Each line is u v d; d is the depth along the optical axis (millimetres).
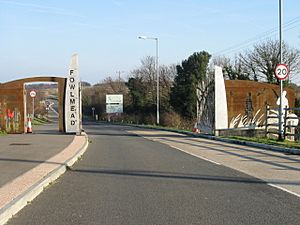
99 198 9648
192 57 61281
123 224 7375
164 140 30203
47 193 10289
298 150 19656
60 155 17578
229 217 7832
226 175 13031
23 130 33625
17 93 33469
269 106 32344
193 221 7551
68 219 7758
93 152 20797
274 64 54688
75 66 32438
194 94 57594
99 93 104375
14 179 11312
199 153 20219
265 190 10523
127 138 32656
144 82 78438
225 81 33094
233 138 29094
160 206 8781
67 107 32719
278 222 7465
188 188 10844
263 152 20641
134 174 13336
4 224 7402
